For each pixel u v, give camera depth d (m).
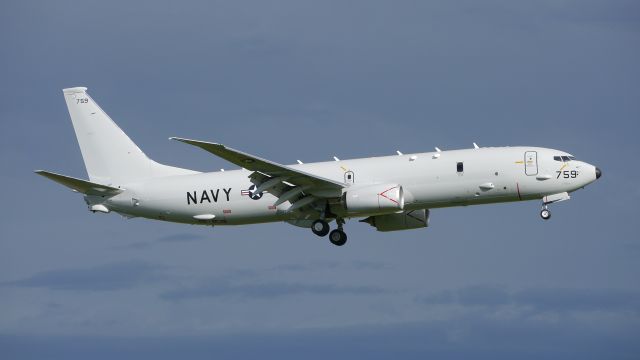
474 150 156.62
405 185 155.75
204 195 162.62
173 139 142.50
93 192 166.25
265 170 151.50
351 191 155.62
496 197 155.12
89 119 170.25
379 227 169.25
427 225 168.88
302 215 161.50
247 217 162.12
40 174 160.00
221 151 145.88
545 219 156.12
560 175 152.88
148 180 167.00
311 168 159.62
